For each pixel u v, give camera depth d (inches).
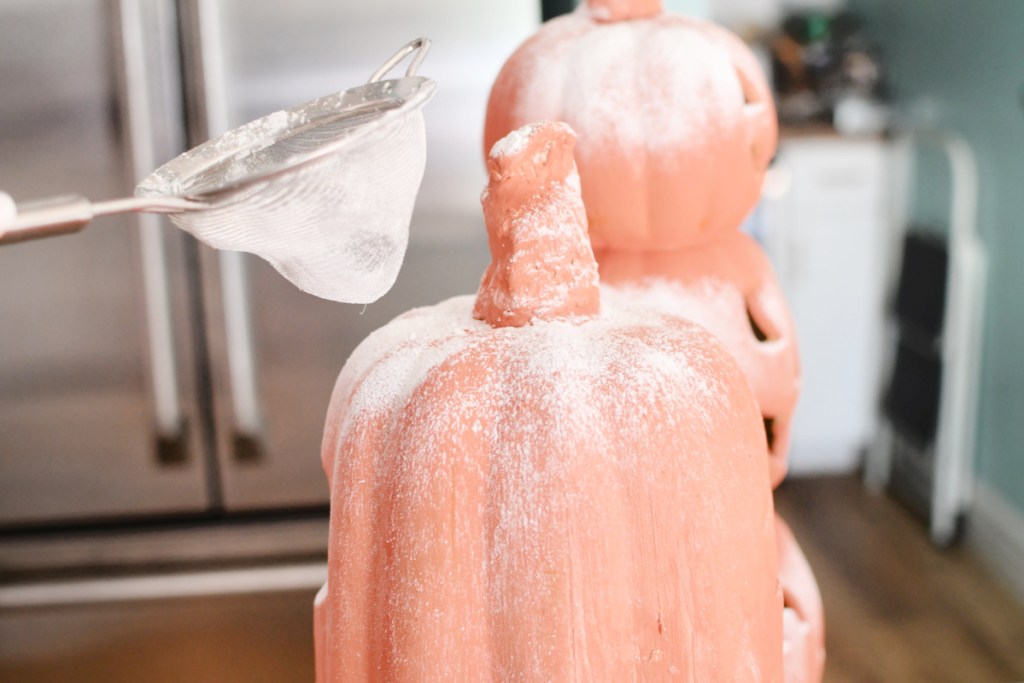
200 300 120.8
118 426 122.0
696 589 54.6
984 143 150.3
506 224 60.3
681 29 78.7
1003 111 146.5
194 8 116.3
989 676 127.4
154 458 122.5
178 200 49.5
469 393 56.1
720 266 79.6
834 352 164.7
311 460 123.3
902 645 131.9
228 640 121.6
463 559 54.1
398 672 54.1
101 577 121.6
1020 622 135.2
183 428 122.2
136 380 121.3
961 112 154.9
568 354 56.7
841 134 161.8
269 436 122.8
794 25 182.5
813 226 161.5
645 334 59.5
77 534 122.6
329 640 58.3
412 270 121.1
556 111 76.0
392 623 54.6
